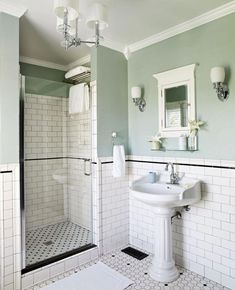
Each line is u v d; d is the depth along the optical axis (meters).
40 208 2.92
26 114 2.67
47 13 1.92
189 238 2.12
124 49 2.65
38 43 2.49
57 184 3.07
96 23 1.51
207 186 1.99
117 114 2.61
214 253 1.95
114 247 2.55
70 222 3.10
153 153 2.44
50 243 2.53
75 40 1.49
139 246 2.60
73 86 2.80
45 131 2.91
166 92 2.30
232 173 1.84
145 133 2.53
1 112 1.78
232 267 1.84
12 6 1.80
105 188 2.49
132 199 2.67
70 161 3.06
